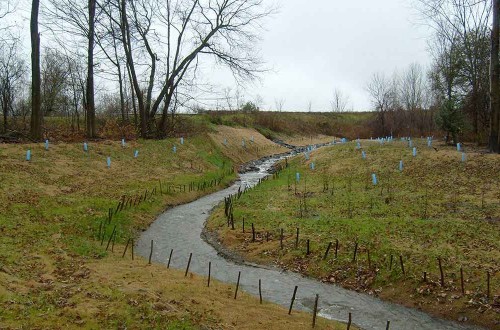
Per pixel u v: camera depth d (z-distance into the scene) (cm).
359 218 1916
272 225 1920
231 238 1845
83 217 1862
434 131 5672
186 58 4062
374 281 1376
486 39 3591
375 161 3188
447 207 2034
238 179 3728
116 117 5178
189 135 4553
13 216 1714
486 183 2358
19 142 2848
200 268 1555
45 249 1438
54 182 2305
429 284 1300
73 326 912
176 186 2833
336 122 8906
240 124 6800
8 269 1189
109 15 3512
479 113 3778
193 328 962
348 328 1008
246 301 1220
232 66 3969
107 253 1528
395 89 7569
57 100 5050
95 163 2852
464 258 1397
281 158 5362
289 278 1466
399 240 1578
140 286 1188
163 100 4825
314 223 1881
